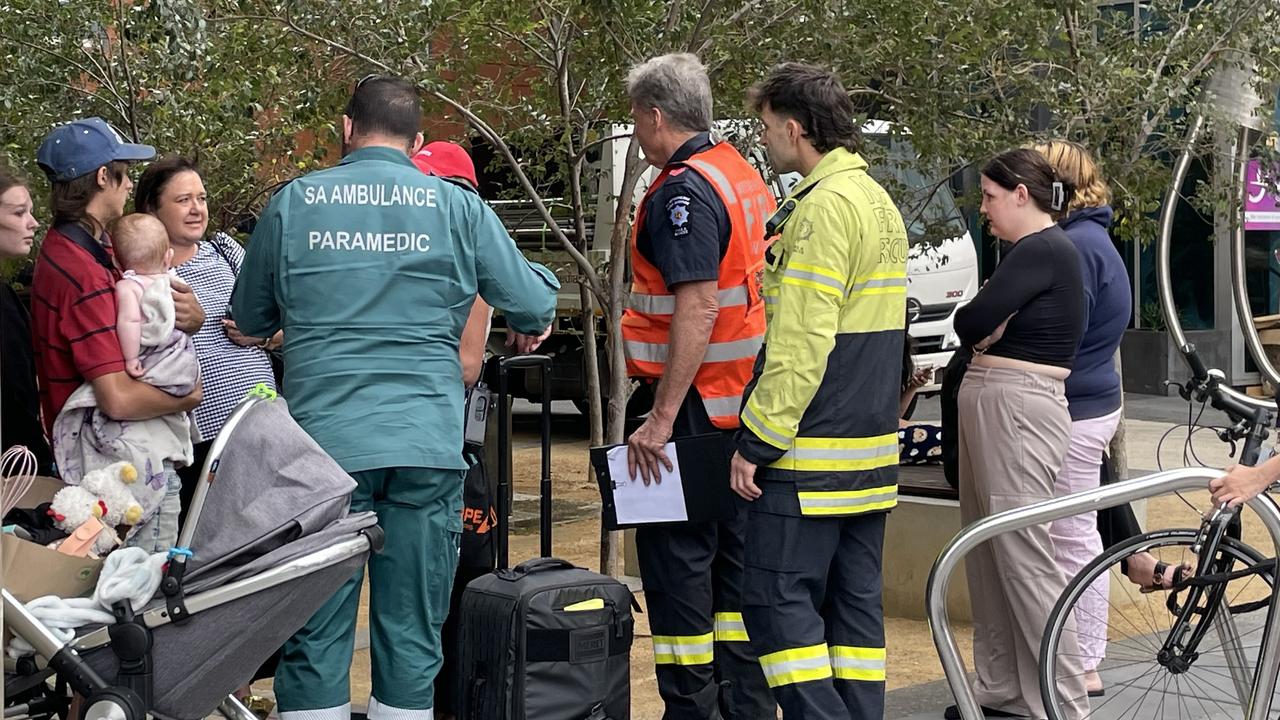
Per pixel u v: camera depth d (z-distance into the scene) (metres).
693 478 4.65
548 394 5.05
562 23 6.86
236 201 6.90
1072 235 5.50
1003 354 5.21
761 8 6.60
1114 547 4.91
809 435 4.33
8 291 4.70
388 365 4.17
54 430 4.32
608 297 7.08
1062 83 7.42
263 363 5.17
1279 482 4.56
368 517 3.93
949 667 4.95
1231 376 16.64
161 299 4.31
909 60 6.70
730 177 4.69
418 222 4.21
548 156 7.41
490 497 5.09
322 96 6.67
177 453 4.39
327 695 4.17
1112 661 6.11
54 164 4.52
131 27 5.79
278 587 3.77
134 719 3.62
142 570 3.68
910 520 7.01
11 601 3.60
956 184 9.84
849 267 4.29
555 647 4.21
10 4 5.96
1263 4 7.54
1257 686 4.70
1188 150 7.46
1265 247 16.56
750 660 5.03
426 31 6.36
